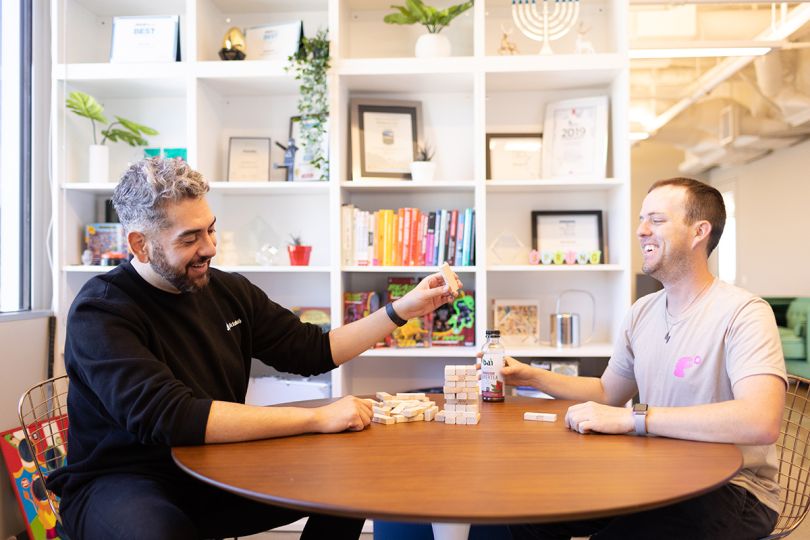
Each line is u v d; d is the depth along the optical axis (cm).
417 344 281
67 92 288
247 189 285
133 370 125
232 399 154
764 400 127
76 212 290
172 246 136
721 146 747
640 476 102
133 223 137
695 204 150
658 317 161
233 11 304
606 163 286
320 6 299
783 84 534
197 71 275
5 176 282
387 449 119
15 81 282
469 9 303
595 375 299
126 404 123
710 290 152
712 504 129
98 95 305
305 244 305
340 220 274
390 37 304
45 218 289
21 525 246
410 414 145
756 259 833
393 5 286
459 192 300
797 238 734
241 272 281
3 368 245
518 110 302
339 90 276
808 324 546
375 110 295
